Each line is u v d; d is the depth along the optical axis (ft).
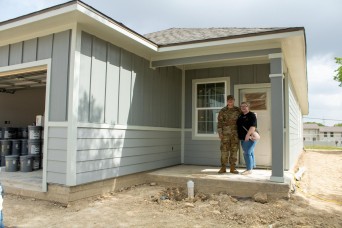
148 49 21.39
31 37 18.34
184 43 20.62
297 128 43.39
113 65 19.22
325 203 16.93
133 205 16.33
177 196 18.80
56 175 16.20
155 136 23.94
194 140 27.78
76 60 16.15
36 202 16.48
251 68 26.00
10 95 34.71
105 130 18.31
